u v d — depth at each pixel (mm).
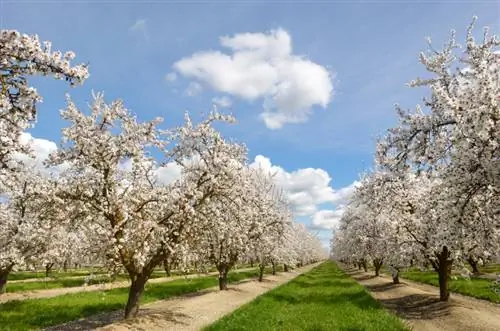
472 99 11148
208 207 21312
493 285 12992
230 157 21703
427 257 26609
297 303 27141
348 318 19406
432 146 12812
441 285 24969
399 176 13914
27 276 54312
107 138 18484
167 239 19328
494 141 10734
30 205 19688
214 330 17359
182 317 21562
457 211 12805
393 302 28469
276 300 28109
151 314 21312
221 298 30578
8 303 25141
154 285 37812
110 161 18703
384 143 14102
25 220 28750
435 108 13414
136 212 19281
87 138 18047
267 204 40406
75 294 30375
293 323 18422
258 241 39281
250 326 17656
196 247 22281
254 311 22156
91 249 19484
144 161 19656
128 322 18781
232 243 32375
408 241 26672
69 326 19469
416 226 25344
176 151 21547
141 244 18938
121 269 19844
